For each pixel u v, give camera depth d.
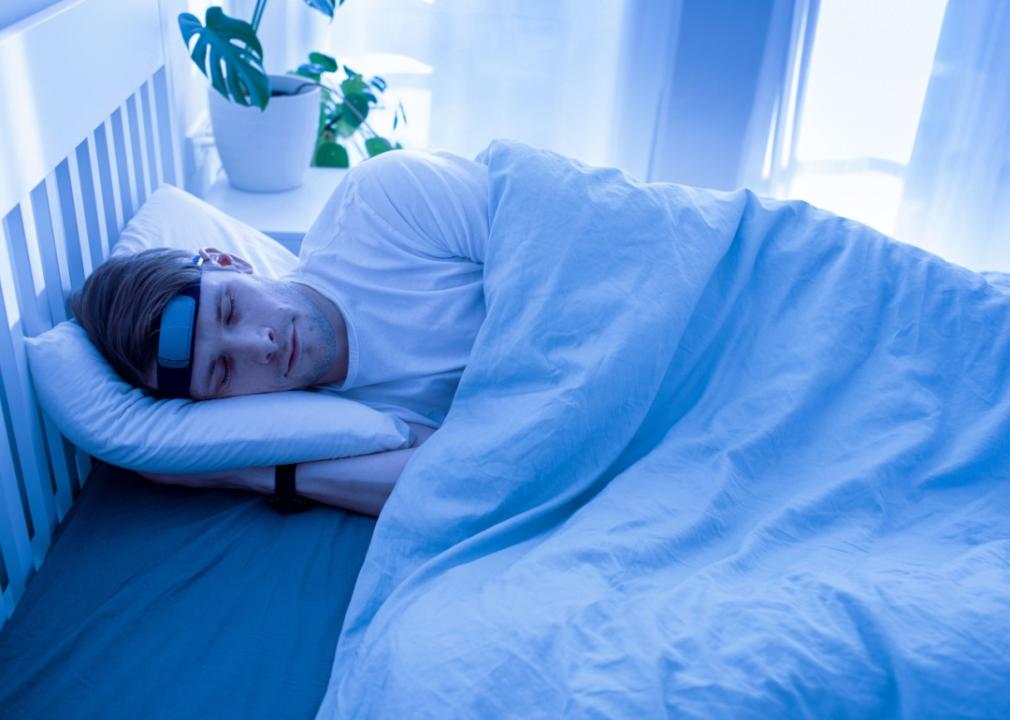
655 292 1.11
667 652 0.76
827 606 0.79
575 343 1.11
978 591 0.80
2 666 0.92
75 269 1.22
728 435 1.05
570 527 0.97
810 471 1.02
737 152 2.33
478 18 2.14
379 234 1.29
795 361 1.10
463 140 2.28
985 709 0.71
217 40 1.64
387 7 2.16
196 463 1.11
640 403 1.06
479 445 1.04
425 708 0.77
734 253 1.21
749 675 0.73
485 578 0.92
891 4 2.16
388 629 0.89
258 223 1.81
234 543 1.09
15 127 0.96
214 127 1.91
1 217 0.93
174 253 1.19
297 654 0.96
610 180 1.24
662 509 0.97
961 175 2.24
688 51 2.22
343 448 1.16
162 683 0.91
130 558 1.05
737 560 0.89
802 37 2.14
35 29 1.02
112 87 1.30
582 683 0.74
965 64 2.14
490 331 1.14
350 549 1.11
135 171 1.51
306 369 1.20
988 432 1.01
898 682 0.73
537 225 1.19
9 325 0.99
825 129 2.31
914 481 0.99
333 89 2.17
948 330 1.10
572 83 2.23
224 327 1.13
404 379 1.26
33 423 1.06
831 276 1.16
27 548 1.05
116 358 1.13
